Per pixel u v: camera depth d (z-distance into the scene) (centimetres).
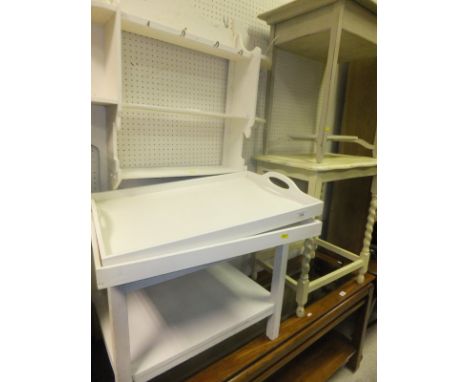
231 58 132
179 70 124
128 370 71
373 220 151
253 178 131
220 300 109
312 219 100
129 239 71
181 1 115
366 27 126
